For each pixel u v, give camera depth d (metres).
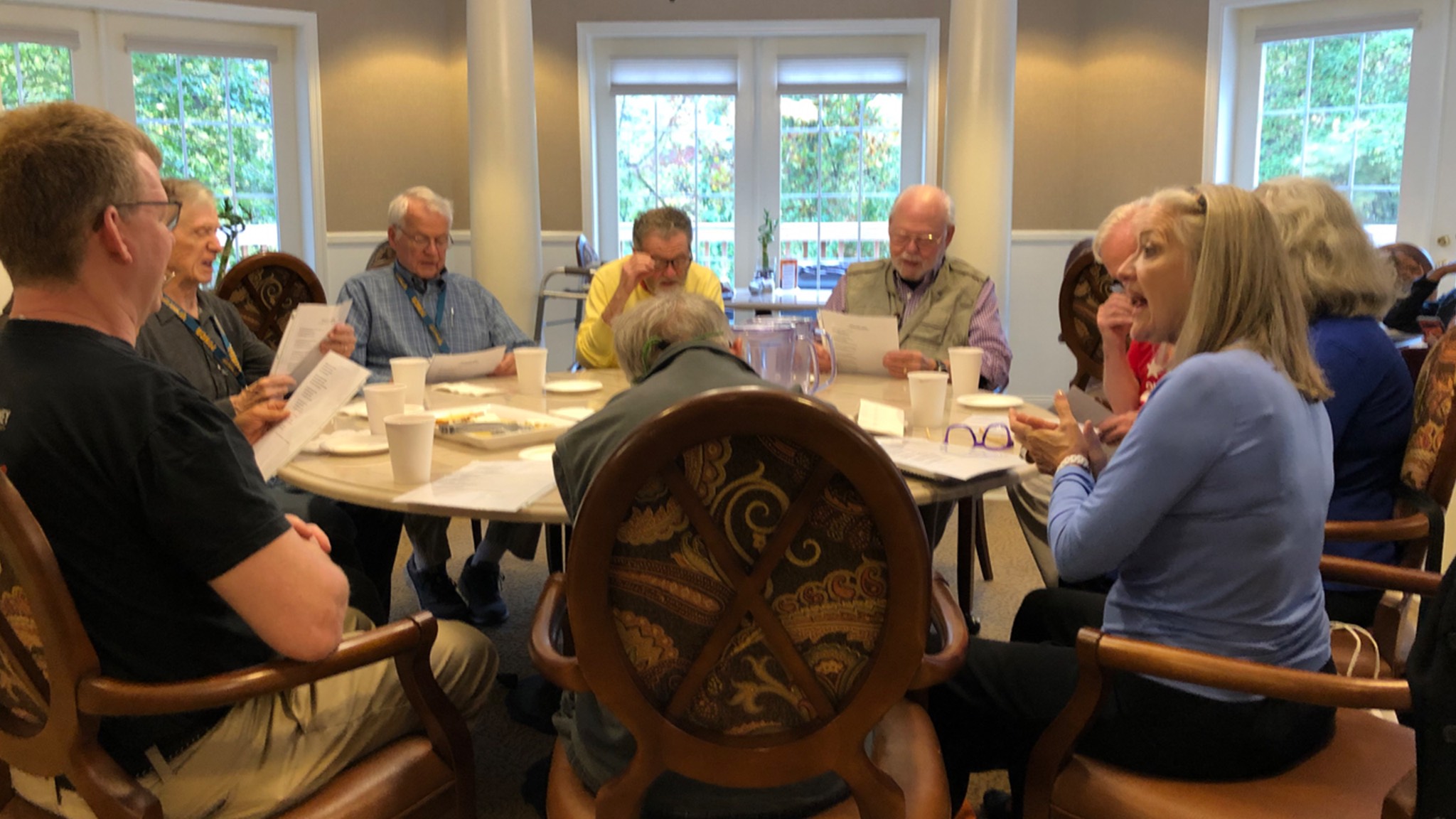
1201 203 1.32
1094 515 1.28
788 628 1.03
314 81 5.36
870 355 2.65
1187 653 1.15
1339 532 1.62
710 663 1.03
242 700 1.10
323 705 1.26
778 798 1.14
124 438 1.07
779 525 0.99
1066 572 1.34
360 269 5.61
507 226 5.04
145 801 1.08
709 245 5.87
